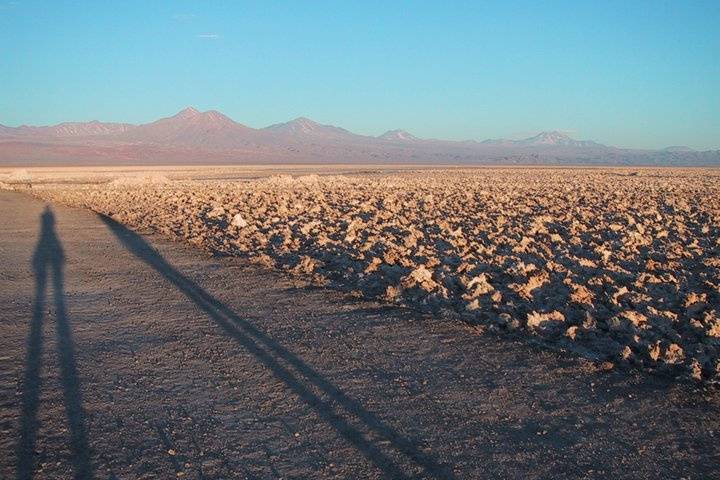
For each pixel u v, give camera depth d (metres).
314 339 7.78
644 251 14.58
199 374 6.59
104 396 6.00
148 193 34.59
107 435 5.19
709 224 20.69
